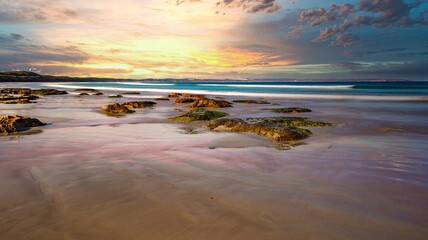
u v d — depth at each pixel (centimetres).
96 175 687
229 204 530
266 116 1877
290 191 596
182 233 429
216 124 1368
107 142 1068
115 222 461
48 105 2589
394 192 596
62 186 614
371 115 1939
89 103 2830
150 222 461
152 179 662
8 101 2828
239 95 4316
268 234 426
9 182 638
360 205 532
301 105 2702
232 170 736
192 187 613
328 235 425
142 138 1145
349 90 5119
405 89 5238
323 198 562
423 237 423
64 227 445
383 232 436
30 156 860
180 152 920
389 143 1080
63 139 1120
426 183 652
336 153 924
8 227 445
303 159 850
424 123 1584
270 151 945
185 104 2809
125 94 4697
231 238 415
